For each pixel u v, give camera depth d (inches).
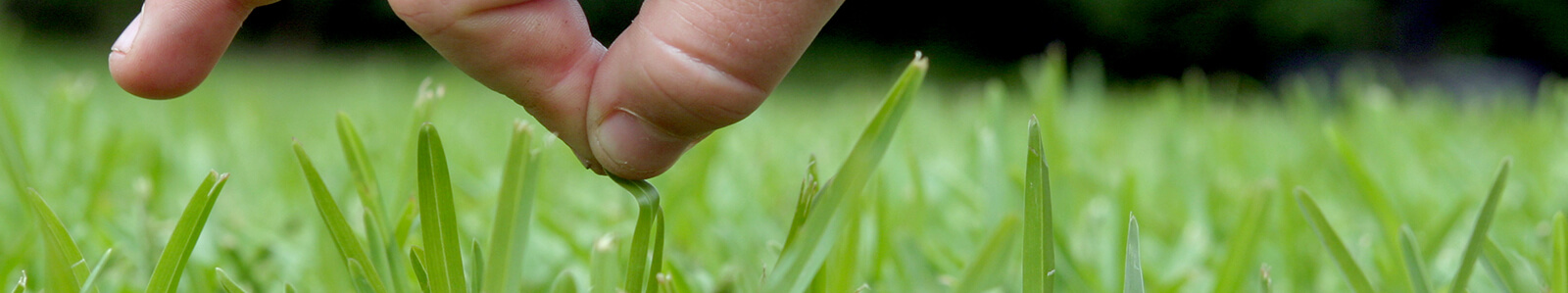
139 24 12.8
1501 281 14.3
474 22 11.9
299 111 55.1
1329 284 17.2
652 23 12.0
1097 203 22.8
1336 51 234.4
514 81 12.2
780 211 23.8
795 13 12.0
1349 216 22.7
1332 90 108.4
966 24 297.3
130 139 28.8
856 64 267.4
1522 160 29.3
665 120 12.1
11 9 246.5
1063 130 29.7
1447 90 171.3
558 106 12.3
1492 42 221.1
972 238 19.5
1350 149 17.7
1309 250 17.0
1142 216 21.6
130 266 16.6
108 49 233.0
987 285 13.9
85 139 28.2
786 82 200.4
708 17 11.9
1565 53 217.8
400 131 35.4
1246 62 255.9
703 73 11.9
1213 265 17.6
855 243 14.8
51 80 81.0
